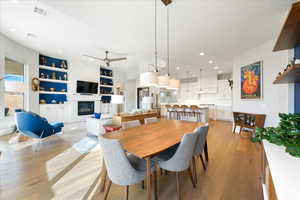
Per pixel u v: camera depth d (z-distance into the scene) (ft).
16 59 14.03
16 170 7.11
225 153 9.57
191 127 7.82
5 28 10.80
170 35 10.81
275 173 2.52
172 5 7.32
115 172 4.34
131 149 4.51
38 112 16.98
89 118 13.74
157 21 8.88
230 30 9.87
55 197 5.24
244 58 14.12
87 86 21.61
